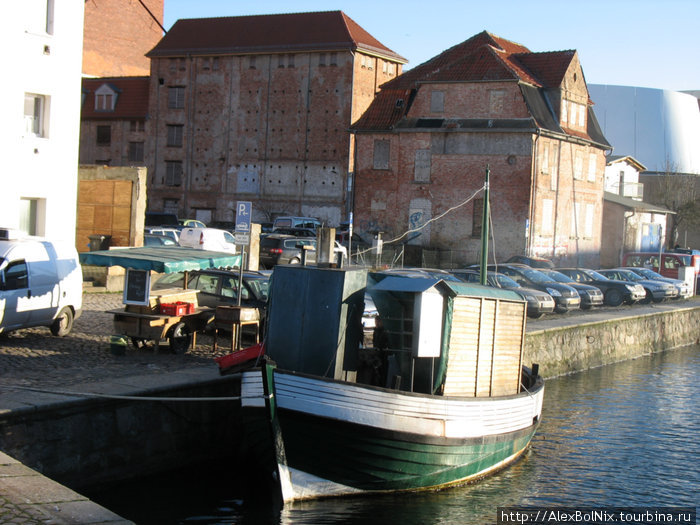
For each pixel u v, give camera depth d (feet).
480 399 49.06
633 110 313.94
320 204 205.98
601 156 187.11
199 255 63.41
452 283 48.80
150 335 58.80
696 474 55.57
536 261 134.10
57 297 62.54
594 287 119.65
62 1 88.43
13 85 83.97
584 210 179.83
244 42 213.05
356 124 173.99
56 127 88.94
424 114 165.27
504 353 53.06
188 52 216.95
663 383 90.02
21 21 84.43
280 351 48.65
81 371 51.85
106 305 81.92
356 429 43.27
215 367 55.57
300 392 43.24
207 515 42.70
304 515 43.50
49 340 61.82
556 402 77.41
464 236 162.20
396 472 45.80
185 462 49.39
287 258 129.08
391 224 170.91
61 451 42.39
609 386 87.15
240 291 62.90
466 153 161.48
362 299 49.06
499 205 159.12
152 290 63.16
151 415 47.26
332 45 202.49
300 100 207.62
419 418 45.21
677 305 133.69
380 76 212.02
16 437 40.24
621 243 198.70
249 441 45.93
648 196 260.01
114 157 227.81
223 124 216.33
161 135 222.48
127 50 255.50
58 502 28.19
